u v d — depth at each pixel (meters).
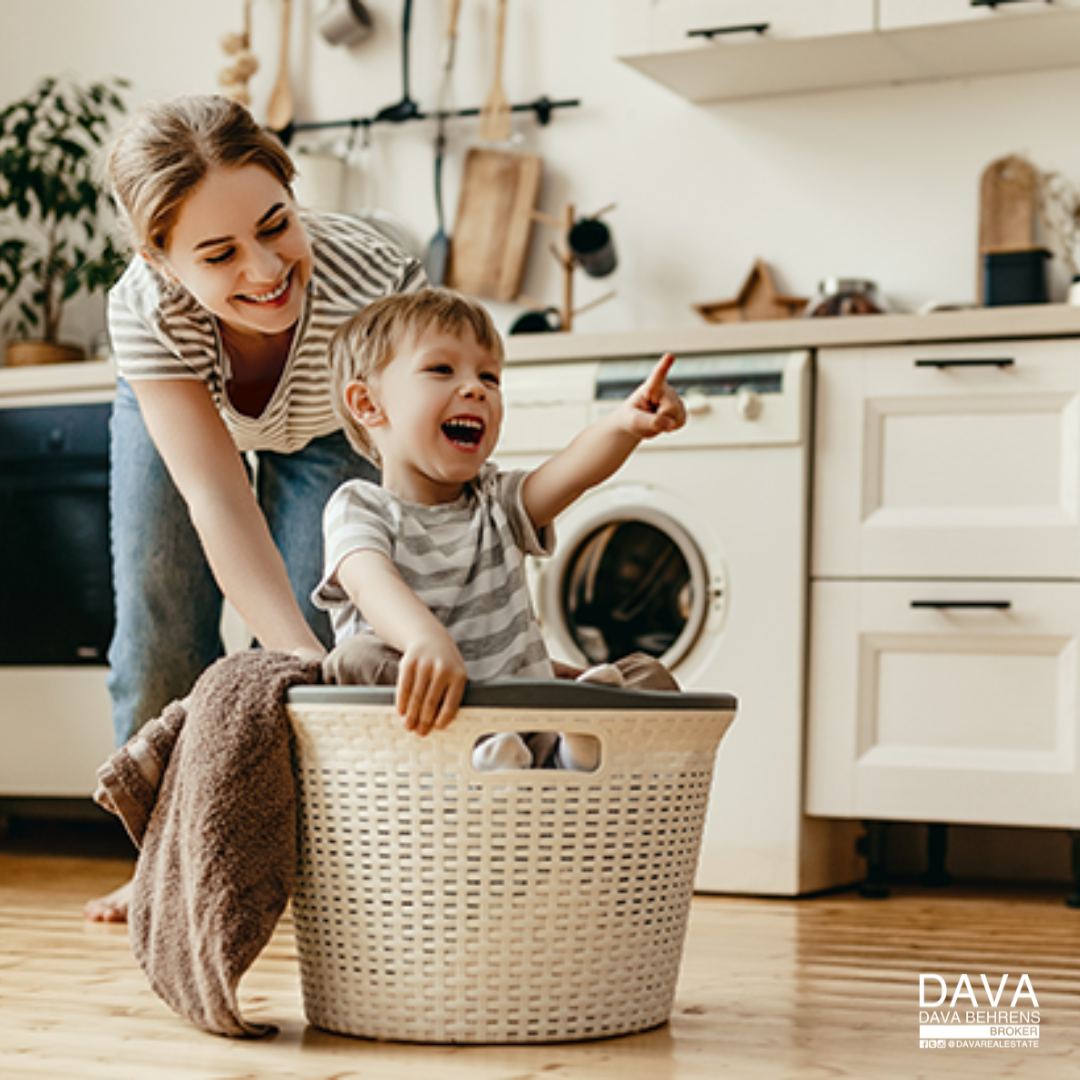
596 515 2.38
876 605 2.28
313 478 1.76
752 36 2.61
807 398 2.31
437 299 1.30
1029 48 2.62
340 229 1.62
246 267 1.32
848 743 2.27
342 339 1.36
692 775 1.20
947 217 2.79
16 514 2.83
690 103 2.98
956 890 2.41
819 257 2.87
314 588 1.78
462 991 1.13
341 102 3.27
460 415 1.27
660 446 2.35
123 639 1.86
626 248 3.01
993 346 2.25
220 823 1.16
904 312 2.81
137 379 1.51
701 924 1.97
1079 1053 1.18
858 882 2.55
